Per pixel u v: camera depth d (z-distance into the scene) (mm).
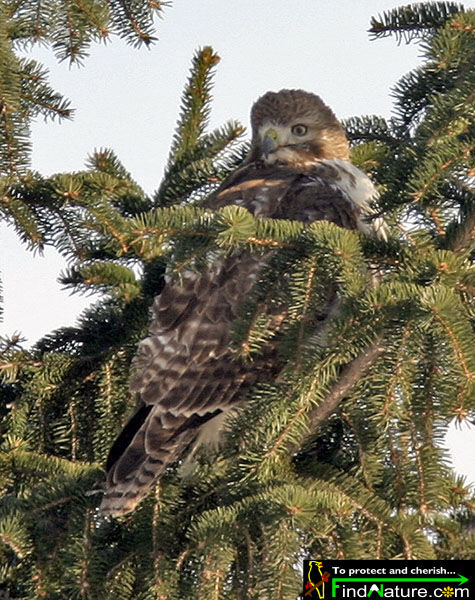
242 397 9672
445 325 7844
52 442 10070
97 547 8594
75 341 10430
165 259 10484
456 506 8930
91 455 10070
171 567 8461
